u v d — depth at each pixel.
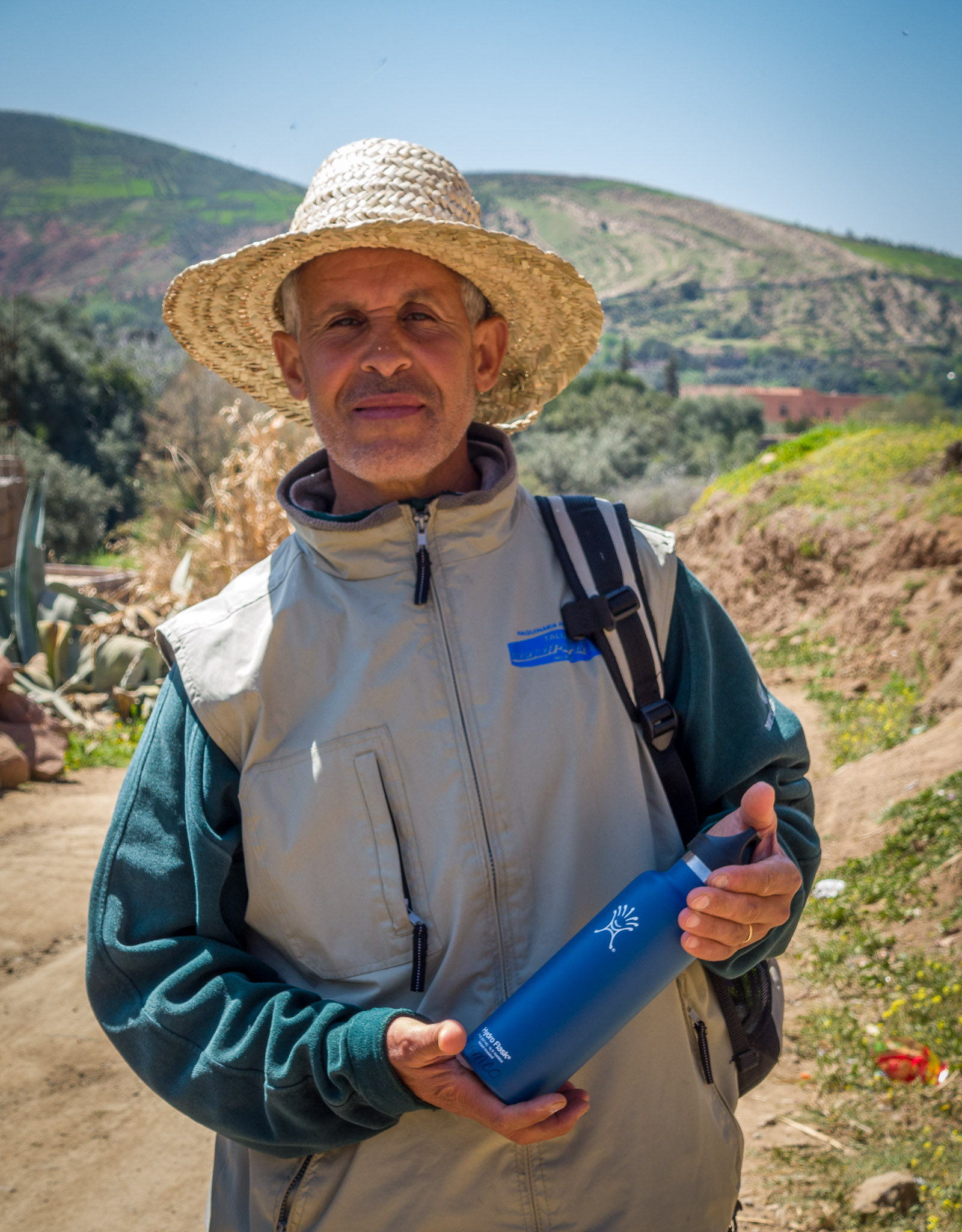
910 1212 2.76
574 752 1.34
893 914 4.52
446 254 1.42
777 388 130.25
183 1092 1.25
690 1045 1.37
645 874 1.20
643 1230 1.28
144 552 12.69
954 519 11.16
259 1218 1.32
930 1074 3.24
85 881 4.91
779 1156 3.07
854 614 11.16
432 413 1.40
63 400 40.34
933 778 5.84
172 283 1.58
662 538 1.52
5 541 12.45
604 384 65.25
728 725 1.44
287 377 1.65
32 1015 3.79
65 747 7.25
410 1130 1.25
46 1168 2.96
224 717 1.34
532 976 1.18
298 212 1.54
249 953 1.39
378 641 1.34
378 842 1.29
